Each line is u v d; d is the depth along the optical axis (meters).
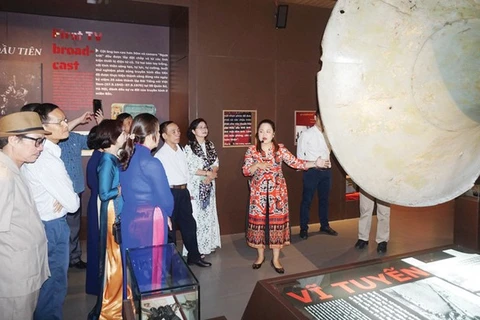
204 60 4.31
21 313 1.68
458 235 4.09
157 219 2.27
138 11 4.14
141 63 4.66
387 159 1.37
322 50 1.32
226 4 4.36
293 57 4.77
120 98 4.59
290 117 4.81
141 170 2.26
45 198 2.12
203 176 3.78
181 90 4.46
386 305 1.17
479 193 3.94
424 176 1.37
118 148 2.34
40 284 1.79
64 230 2.21
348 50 1.35
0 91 4.05
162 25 4.70
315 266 3.62
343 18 1.34
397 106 1.41
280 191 3.42
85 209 4.41
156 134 2.34
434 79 1.36
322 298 1.21
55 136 2.21
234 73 4.47
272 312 1.21
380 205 3.96
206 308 2.79
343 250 4.08
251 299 1.34
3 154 1.64
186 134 4.24
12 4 3.83
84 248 4.13
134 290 1.40
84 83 4.41
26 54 4.16
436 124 1.41
